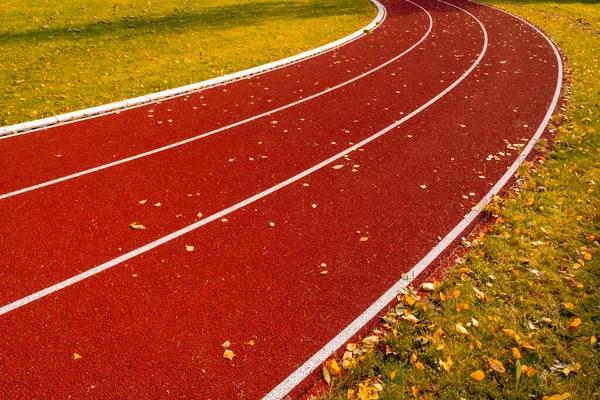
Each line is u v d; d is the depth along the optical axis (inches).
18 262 211.2
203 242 225.9
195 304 185.6
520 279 189.6
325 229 235.3
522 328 165.9
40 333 171.9
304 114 393.1
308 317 179.3
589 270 193.9
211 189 275.4
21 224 240.1
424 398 140.6
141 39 634.8
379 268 206.7
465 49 607.5
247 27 715.4
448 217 245.0
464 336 163.0
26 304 186.2
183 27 701.3
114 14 757.9
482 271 197.0
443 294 186.9
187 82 480.4
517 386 143.3
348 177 287.6
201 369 157.2
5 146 333.4
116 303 186.4
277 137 347.9
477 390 142.6
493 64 535.8
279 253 217.2
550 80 476.4
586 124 354.0
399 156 314.2
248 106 414.0
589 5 916.0
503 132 350.9
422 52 595.2
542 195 255.1
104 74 502.3
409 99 425.7
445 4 966.4
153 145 335.3
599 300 176.6
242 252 217.9
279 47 616.7
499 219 235.0
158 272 204.7
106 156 318.3
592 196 250.8
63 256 215.8
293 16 798.5
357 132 354.9
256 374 155.5
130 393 148.9
